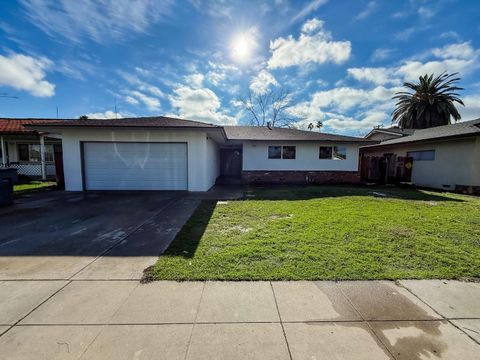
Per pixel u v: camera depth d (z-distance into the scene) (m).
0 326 2.02
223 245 3.86
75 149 9.71
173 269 3.03
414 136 15.08
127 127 8.90
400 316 2.20
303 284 2.73
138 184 10.02
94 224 5.18
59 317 2.14
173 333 1.95
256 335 1.94
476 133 10.09
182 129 9.12
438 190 11.77
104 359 1.69
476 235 4.43
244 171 13.95
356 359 1.71
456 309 2.31
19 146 15.60
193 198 8.45
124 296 2.47
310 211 6.27
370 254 3.51
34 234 4.50
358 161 14.11
